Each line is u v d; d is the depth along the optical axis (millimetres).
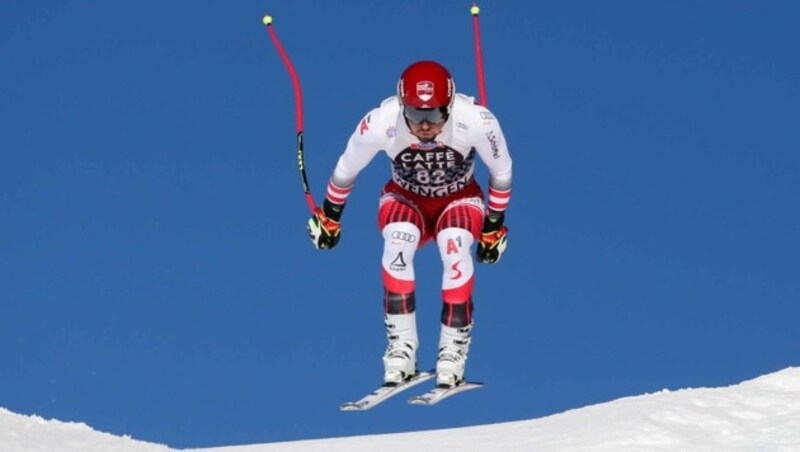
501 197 26531
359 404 24719
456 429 34781
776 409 30359
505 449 29125
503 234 27328
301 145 27828
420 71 24359
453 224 26172
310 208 27844
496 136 25656
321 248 27984
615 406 32500
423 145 25406
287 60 27984
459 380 26047
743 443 27828
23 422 30641
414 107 24406
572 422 31141
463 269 26000
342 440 34594
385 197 26812
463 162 26109
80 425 31859
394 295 26234
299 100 27922
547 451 28109
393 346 26250
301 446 33781
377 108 25766
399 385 25953
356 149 26047
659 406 30750
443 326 26250
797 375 33562
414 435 34250
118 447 29984
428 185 26281
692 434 28594
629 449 27359
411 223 26297
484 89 26484
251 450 33594
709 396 31797
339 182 26828
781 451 26703
